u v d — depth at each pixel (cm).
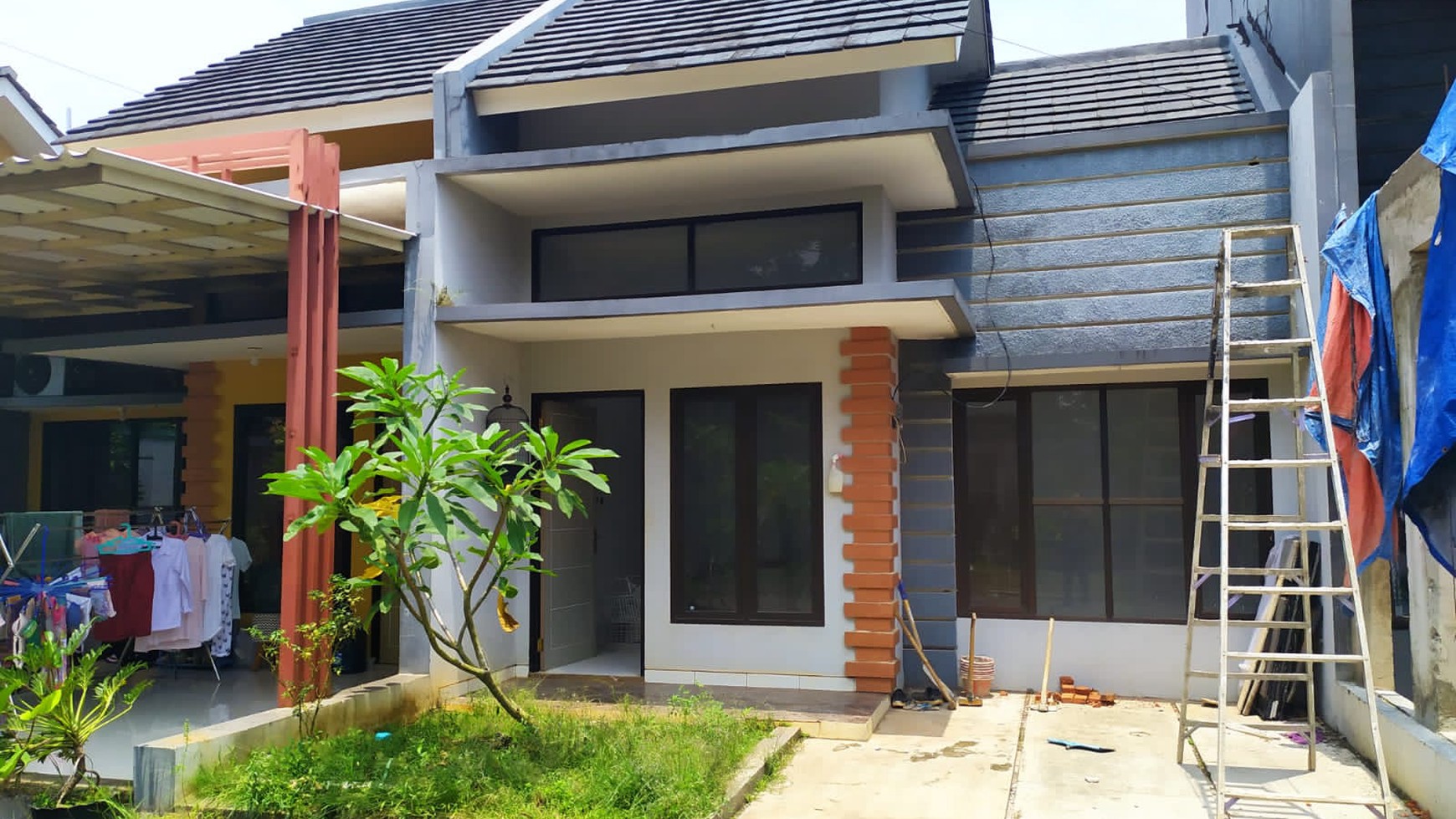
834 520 735
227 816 471
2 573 619
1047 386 795
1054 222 780
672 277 782
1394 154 754
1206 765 580
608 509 980
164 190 534
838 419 740
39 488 1005
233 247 686
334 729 582
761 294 648
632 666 831
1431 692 511
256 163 634
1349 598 613
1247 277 740
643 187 737
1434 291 436
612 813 461
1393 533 522
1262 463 509
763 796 527
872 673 718
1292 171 729
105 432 997
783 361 754
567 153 686
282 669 583
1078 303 770
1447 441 422
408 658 671
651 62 730
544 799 482
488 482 549
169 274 772
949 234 796
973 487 805
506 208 791
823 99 773
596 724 597
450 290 713
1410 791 512
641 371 788
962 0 710
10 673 491
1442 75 756
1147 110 815
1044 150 781
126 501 986
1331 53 668
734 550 762
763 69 705
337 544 831
